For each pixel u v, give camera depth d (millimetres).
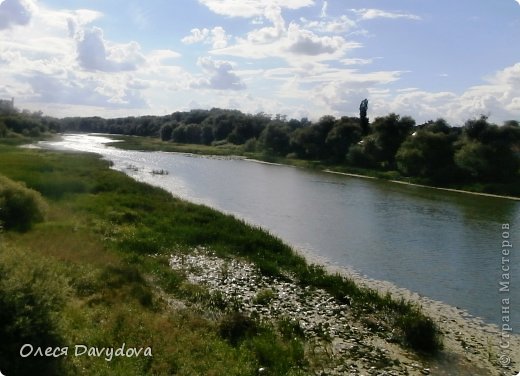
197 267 22328
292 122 144000
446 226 34812
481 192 59312
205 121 169125
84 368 11023
